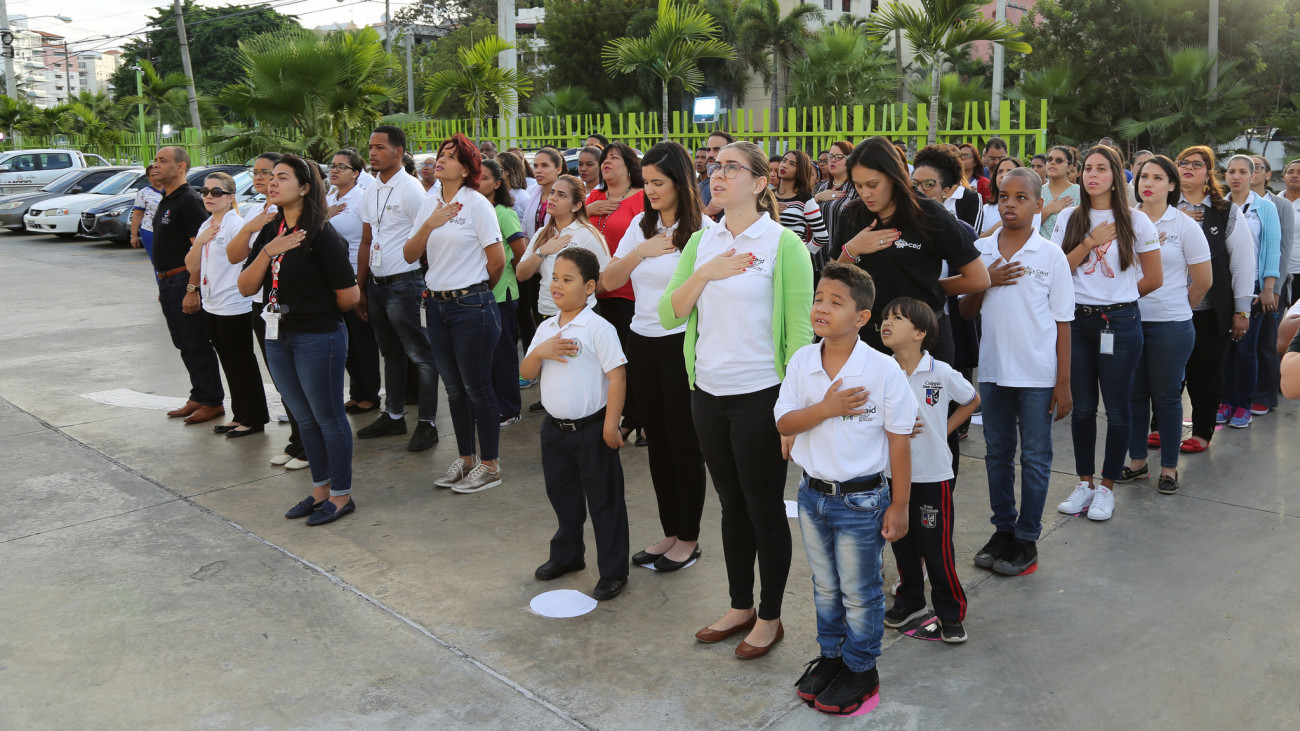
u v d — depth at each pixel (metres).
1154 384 4.81
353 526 4.62
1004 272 3.88
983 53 39.72
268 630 3.59
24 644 3.49
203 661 3.36
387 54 14.16
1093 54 26.88
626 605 3.77
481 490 5.09
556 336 3.79
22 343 9.16
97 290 12.20
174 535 4.53
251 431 6.17
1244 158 5.95
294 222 4.45
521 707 3.05
